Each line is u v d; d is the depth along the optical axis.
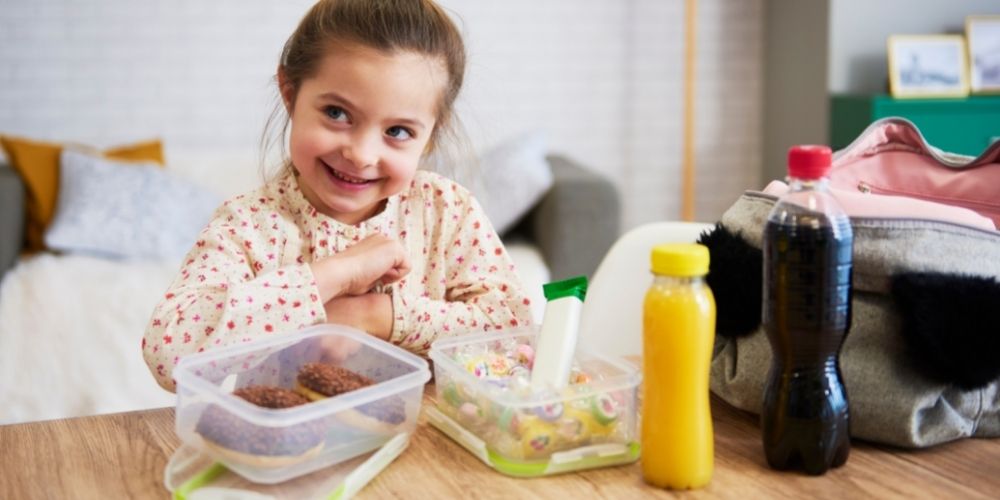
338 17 1.09
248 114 3.53
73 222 2.93
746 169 4.04
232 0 3.45
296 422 0.84
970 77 3.47
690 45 3.76
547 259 2.95
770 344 0.91
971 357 0.91
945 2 3.56
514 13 3.71
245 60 3.50
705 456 0.85
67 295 2.55
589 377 0.98
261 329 1.04
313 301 1.06
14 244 2.92
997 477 0.88
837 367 0.88
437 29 1.13
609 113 3.88
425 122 1.13
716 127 3.99
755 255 1.00
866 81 3.54
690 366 0.83
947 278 0.91
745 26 3.93
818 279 0.84
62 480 0.89
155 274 2.76
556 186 2.91
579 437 0.89
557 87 3.81
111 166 3.03
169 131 3.48
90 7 3.33
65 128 3.38
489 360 0.99
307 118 1.10
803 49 3.67
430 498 0.84
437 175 1.30
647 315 0.84
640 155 3.95
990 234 0.95
